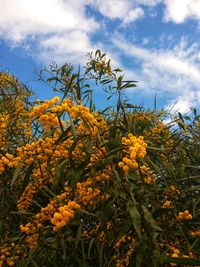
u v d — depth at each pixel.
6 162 2.60
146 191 2.52
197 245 2.47
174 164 3.92
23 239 3.00
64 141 2.67
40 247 2.68
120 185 2.36
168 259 1.97
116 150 2.33
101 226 2.46
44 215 2.67
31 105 4.43
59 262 2.71
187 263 1.90
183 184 3.54
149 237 2.18
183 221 2.76
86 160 2.36
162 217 2.82
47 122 2.45
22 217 3.12
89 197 2.58
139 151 2.29
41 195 3.53
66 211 2.10
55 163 2.73
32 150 2.59
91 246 2.70
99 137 2.46
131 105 3.80
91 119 2.45
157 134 4.29
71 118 2.42
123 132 3.48
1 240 3.02
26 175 2.57
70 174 2.74
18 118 4.33
